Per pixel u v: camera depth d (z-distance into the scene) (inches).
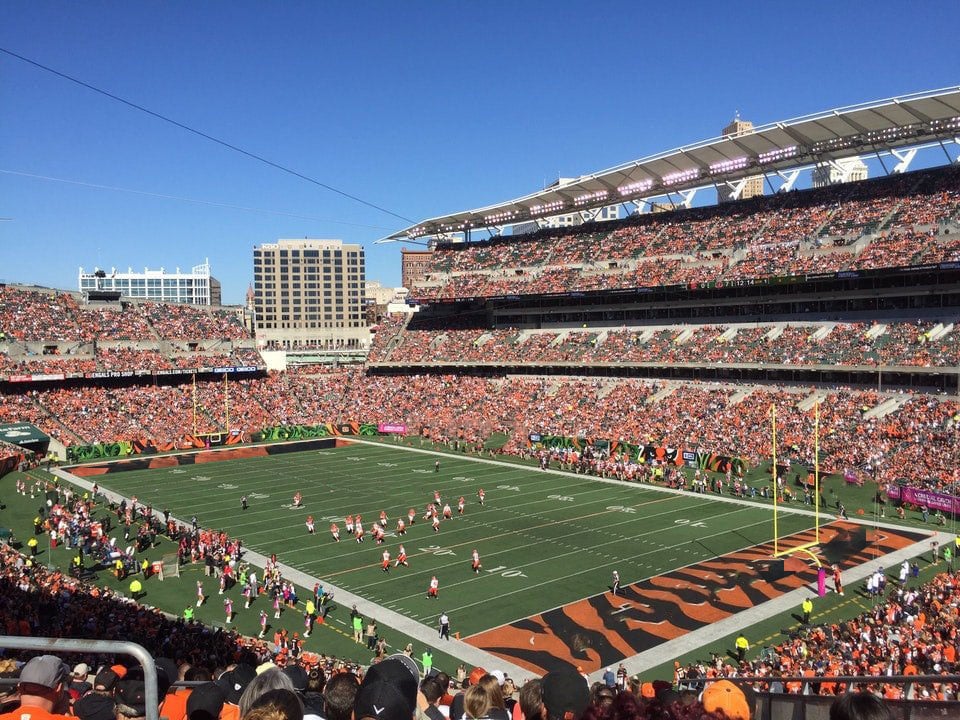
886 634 1087.6
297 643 1229.7
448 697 436.1
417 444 3415.4
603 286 3595.0
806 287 3073.3
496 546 1827.0
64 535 1881.2
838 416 2583.7
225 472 2797.7
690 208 3966.5
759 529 1937.7
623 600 1461.6
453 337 4286.4
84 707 293.3
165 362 3804.1
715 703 233.5
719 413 2906.0
